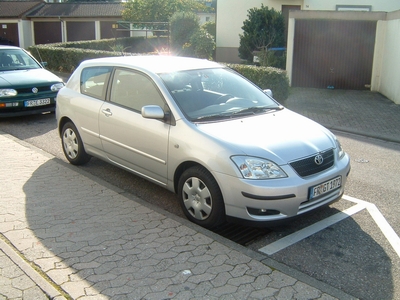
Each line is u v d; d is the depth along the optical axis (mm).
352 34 15031
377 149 8414
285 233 4836
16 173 6129
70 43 21500
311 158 4656
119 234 4422
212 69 5988
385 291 3762
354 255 4367
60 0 47812
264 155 4457
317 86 15727
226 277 3703
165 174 5188
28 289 3486
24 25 34094
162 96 5262
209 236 4410
